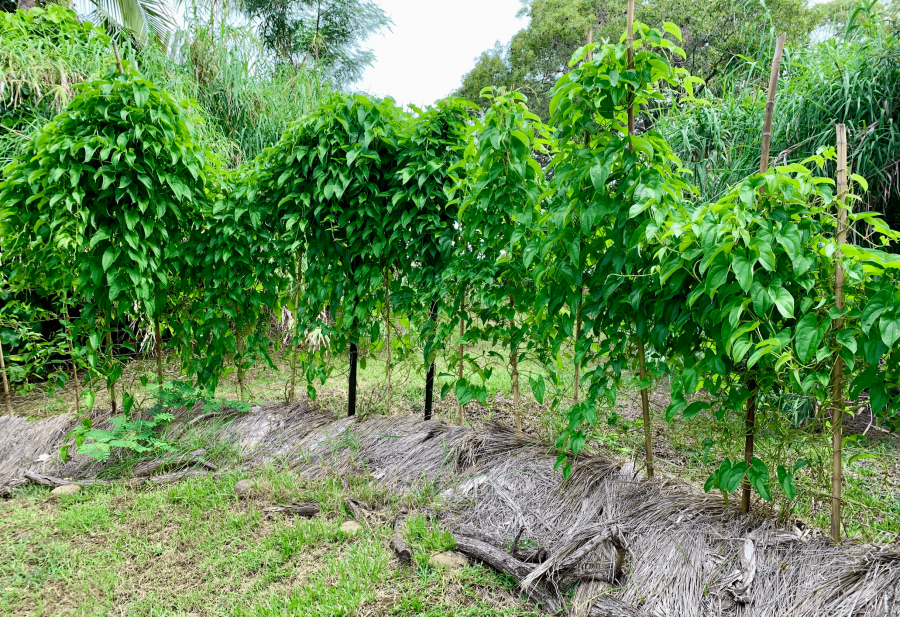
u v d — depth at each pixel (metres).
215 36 5.59
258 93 5.70
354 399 3.46
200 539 2.24
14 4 6.57
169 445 3.07
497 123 2.35
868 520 1.99
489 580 1.92
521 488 2.33
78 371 4.98
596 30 11.65
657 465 2.63
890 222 3.68
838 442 1.68
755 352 1.49
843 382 1.72
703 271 1.54
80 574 2.04
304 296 3.31
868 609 1.43
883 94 3.25
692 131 3.79
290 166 3.19
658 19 10.27
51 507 2.59
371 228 3.06
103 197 2.83
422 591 1.87
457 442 2.73
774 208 1.60
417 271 3.10
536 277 2.26
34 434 3.29
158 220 3.06
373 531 2.25
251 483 2.67
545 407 3.79
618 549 1.75
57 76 4.41
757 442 1.94
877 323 1.47
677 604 1.65
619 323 2.10
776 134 3.55
